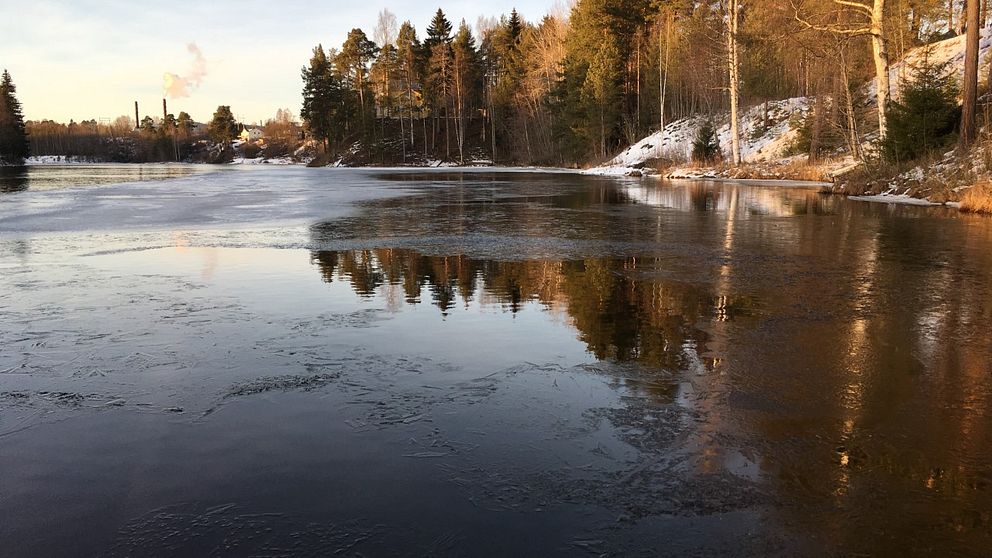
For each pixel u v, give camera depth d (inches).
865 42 1381.6
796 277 297.3
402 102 2989.7
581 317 225.0
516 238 438.9
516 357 179.5
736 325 213.8
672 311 233.8
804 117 1448.1
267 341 194.1
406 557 89.0
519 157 2746.1
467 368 169.6
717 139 1576.0
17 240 417.1
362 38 3152.1
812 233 457.1
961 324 214.1
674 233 464.1
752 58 1690.5
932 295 257.9
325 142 3331.7
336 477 111.3
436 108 3046.3
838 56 1106.1
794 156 1400.1
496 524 97.0
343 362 174.2
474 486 108.2
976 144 719.7
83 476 112.4
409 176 1681.8
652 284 282.8
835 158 1263.5
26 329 206.7
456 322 217.9
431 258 353.7
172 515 100.0
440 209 671.8
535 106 2687.0
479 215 605.6
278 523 97.4
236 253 368.8
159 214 598.9
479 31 3289.9
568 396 149.9
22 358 177.3
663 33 2063.2
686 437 128.1
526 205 724.7
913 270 313.7
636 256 360.8
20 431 130.6
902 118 837.2
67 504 103.5
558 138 2433.6
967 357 179.2
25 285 275.7
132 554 90.3
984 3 1503.4
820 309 235.8
